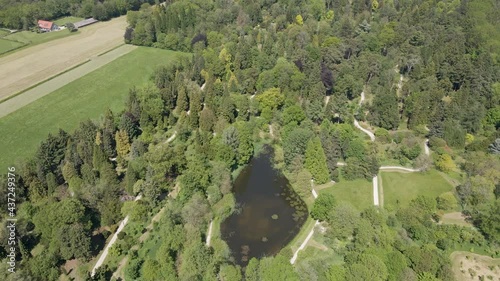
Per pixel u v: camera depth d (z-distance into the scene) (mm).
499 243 127750
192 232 127500
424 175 159000
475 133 183375
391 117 185750
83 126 165875
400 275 108312
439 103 189375
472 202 140750
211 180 151500
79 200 131625
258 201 151875
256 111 196750
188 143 177500
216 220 141875
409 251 115062
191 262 116062
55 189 141125
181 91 197875
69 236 119250
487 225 129250
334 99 193250
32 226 131375
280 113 192500
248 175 166125
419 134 182875
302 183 150250
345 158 167375
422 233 127438
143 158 155125
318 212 137500
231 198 149875
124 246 126938
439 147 170625
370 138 183500
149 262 115750
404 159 165875
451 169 158750
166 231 127125
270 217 144375
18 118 197125
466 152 169875
